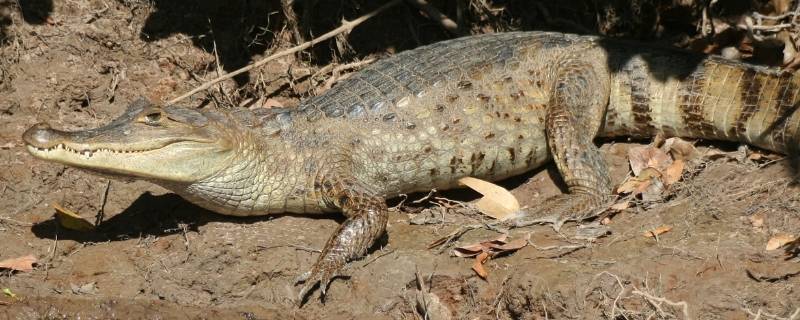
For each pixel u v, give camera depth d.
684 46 11.00
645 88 9.62
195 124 8.37
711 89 9.38
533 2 11.23
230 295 8.11
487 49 9.63
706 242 7.87
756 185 8.54
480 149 9.13
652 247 7.91
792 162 8.77
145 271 8.27
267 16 10.88
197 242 8.45
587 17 11.23
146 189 9.27
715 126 9.41
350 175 8.71
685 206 8.48
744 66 9.30
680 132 9.63
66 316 7.99
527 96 9.39
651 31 11.12
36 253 8.51
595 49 9.75
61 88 10.30
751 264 7.58
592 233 8.23
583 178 8.95
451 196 9.40
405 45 11.11
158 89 10.55
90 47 10.48
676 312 7.34
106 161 8.18
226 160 8.48
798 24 10.02
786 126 8.98
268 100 10.75
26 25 10.45
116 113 10.38
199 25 10.82
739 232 7.96
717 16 10.95
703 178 8.84
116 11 10.66
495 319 7.88
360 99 9.09
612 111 9.77
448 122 9.05
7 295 8.12
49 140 8.02
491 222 8.61
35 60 10.37
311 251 8.33
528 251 8.11
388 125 8.95
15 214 9.05
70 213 8.59
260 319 7.91
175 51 10.70
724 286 7.44
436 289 8.02
